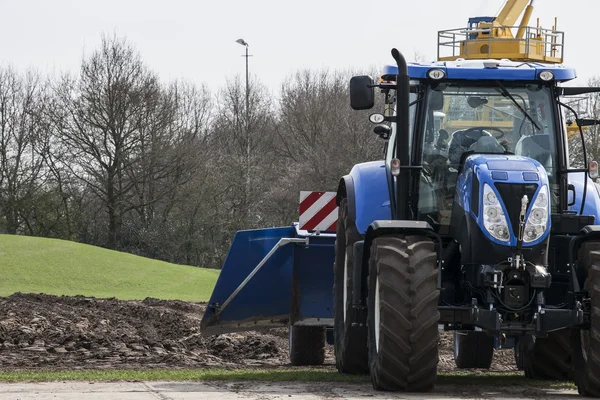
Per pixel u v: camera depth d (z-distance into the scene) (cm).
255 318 2698
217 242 12825
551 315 1755
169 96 12238
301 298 2677
